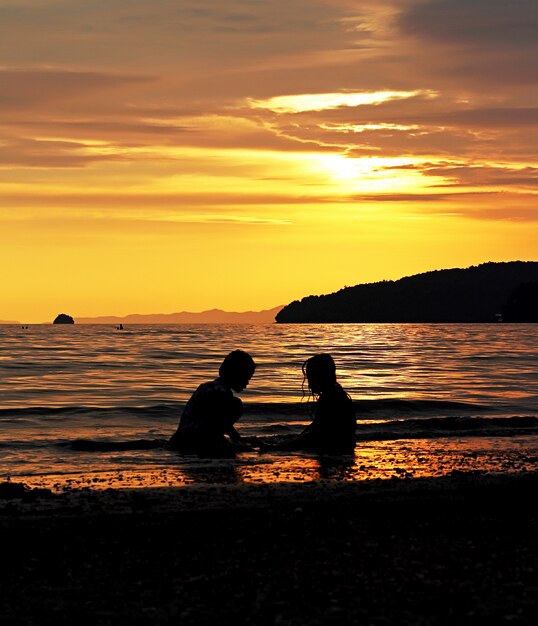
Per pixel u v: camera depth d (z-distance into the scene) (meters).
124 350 48.28
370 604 4.27
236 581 4.70
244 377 11.12
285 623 4.00
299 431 14.13
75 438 12.91
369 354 42.97
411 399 19.41
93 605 4.31
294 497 7.68
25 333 111.06
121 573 4.90
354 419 11.16
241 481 8.77
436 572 4.84
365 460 10.41
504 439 12.85
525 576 4.76
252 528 6.11
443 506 7.02
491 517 6.53
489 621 4.02
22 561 5.19
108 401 18.80
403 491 7.95
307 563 5.07
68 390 21.72
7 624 4.04
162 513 6.76
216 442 10.92
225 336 86.50
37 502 7.39
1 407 17.19
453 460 10.53
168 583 4.68
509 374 28.66
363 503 7.23
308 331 118.12
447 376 27.45
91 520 6.44
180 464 10.09
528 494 7.69
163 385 23.30
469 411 17.62
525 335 93.81
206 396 10.94
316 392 11.24
